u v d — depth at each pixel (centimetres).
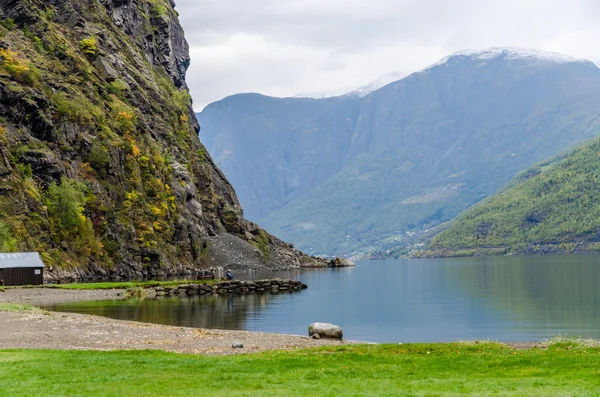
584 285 17125
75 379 3947
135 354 4966
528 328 9131
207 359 4688
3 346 5531
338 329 6806
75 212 18138
